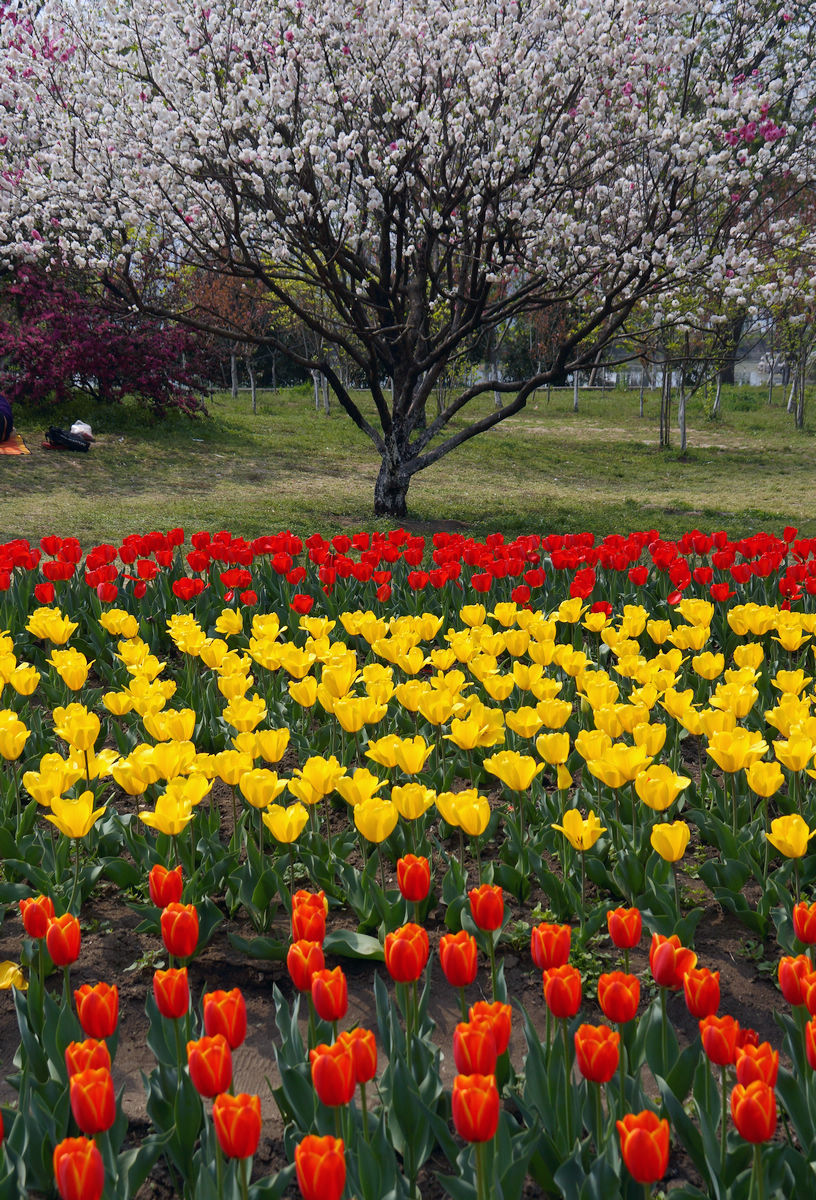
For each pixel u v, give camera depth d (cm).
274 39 1368
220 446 2425
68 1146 172
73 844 412
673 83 1498
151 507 1664
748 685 448
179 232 1425
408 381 1653
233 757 361
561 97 1422
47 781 323
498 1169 224
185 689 577
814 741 378
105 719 584
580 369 1560
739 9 1472
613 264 1482
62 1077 267
